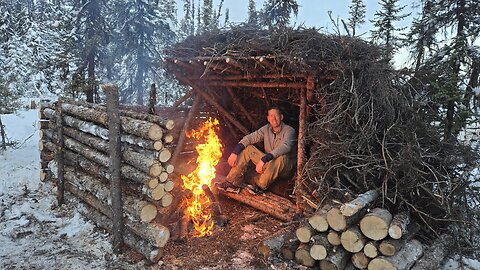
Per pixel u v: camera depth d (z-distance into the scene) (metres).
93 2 10.70
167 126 3.57
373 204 3.61
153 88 4.52
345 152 3.92
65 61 11.01
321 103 4.30
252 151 5.48
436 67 5.07
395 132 4.04
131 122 3.70
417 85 4.75
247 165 5.66
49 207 4.91
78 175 4.66
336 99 4.14
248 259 3.71
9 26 19.55
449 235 3.86
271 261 3.61
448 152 4.19
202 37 5.40
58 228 4.32
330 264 3.30
